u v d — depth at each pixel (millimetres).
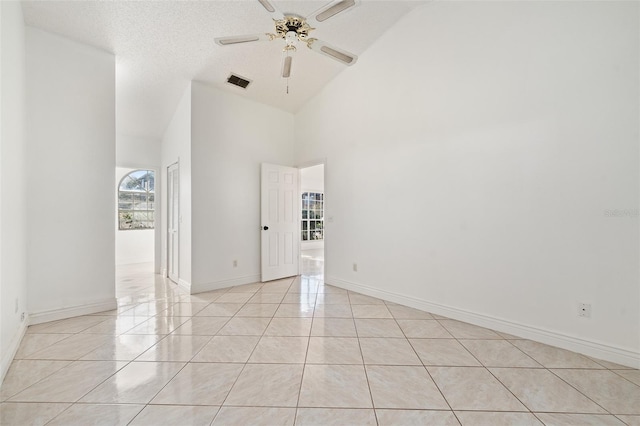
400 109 3336
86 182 2971
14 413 1491
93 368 1938
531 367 1963
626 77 1964
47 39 2740
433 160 3031
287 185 4789
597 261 2086
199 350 2199
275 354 2143
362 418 1469
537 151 2340
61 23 2682
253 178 4418
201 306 3260
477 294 2707
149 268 5711
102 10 2592
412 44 3211
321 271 5316
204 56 3344
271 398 1630
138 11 2645
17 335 2248
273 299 3539
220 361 2037
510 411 1523
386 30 3459
